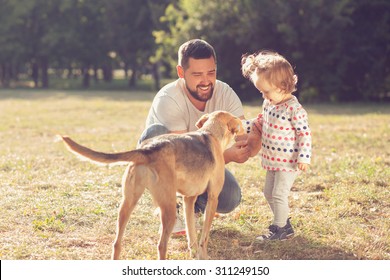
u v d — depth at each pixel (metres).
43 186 9.84
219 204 7.16
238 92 36.38
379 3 32.81
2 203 8.52
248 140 7.05
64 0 57.97
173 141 5.78
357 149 13.98
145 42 54.97
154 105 7.09
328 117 22.81
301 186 9.73
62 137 5.25
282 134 6.72
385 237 6.99
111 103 32.50
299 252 6.49
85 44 60.03
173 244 6.89
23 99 37.56
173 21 48.25
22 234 7.11
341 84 34.06
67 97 39.94
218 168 6.21
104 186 9.82
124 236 7.06
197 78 6.66
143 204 8.52
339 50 33.25
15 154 13.68
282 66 6.56
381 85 34.00
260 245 6.73
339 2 32.22
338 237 6.96
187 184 5.83
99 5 58.28
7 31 58.59
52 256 6.31
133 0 54.50
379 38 33.53
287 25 32.62
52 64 72.75
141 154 5.49
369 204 8.57
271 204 7.11
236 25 34.78
